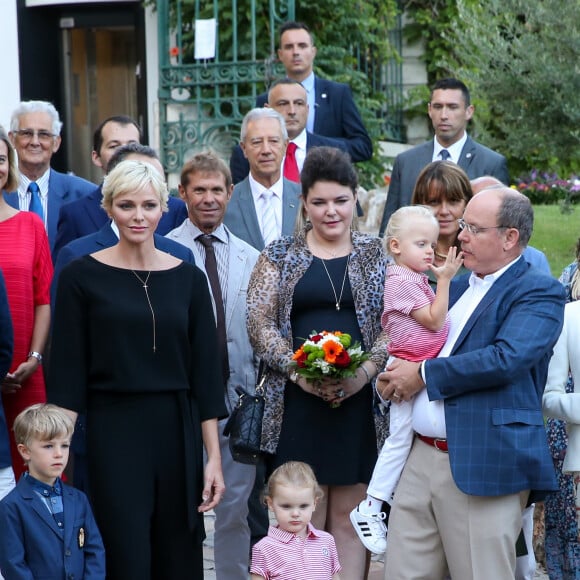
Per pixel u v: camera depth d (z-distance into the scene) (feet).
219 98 59.00
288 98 39.63
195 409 25.22
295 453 26.71
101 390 24.44
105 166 36.91
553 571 28.96
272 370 26.99
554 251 58.23
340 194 26.73
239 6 59.72
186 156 60.08
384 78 75.36
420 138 77.87
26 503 23.86
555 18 56.13
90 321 24.41
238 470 30.01
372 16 69.46
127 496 24.20
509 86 57.21
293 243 27.61
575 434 25.89
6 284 29.32
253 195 34.47
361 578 27.25
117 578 24.31
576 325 26.16
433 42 76.95
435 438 23.99
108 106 64.28
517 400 23.30
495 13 60.34
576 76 55.06
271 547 24.89
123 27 63.36
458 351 23.90
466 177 29.27
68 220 31.94
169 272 25.04
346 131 44.70
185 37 60.23
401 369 24.13
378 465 25.18
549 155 58.29
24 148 36.19
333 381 25.82
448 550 23.84
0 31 62.85
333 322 26.86
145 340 24.40
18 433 24.23
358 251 27.25
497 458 22.97
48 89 63.98
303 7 61.46
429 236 25.02
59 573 23.62
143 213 24.41
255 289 27.25
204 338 25.45
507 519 23.29
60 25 63.72
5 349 26.94
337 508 27.40
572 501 28.37
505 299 23.75
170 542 24.76
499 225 23.54
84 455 27.63
